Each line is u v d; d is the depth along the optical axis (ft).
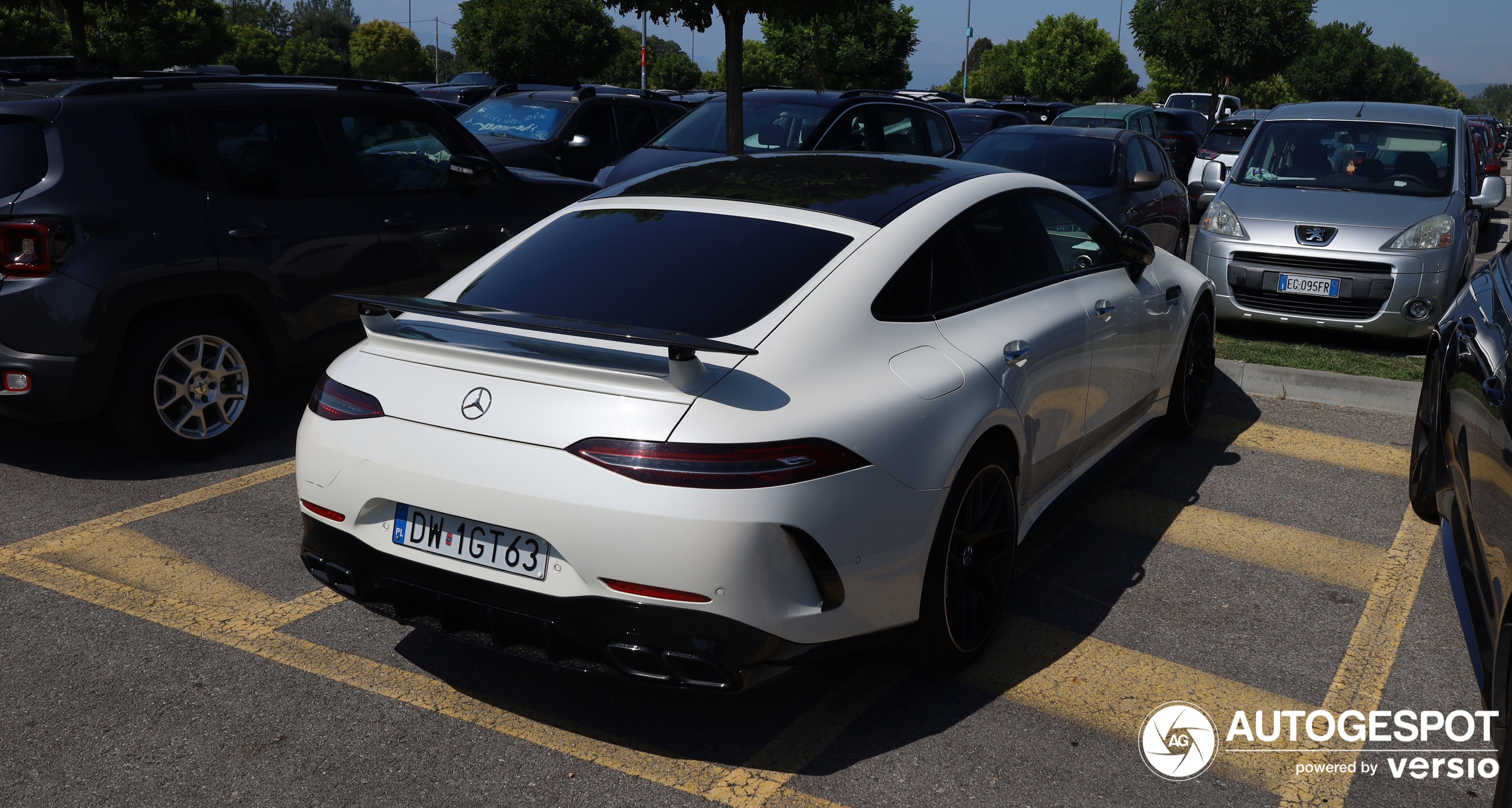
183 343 16.03
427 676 10.59
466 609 8.78
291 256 17.25
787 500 8.20
